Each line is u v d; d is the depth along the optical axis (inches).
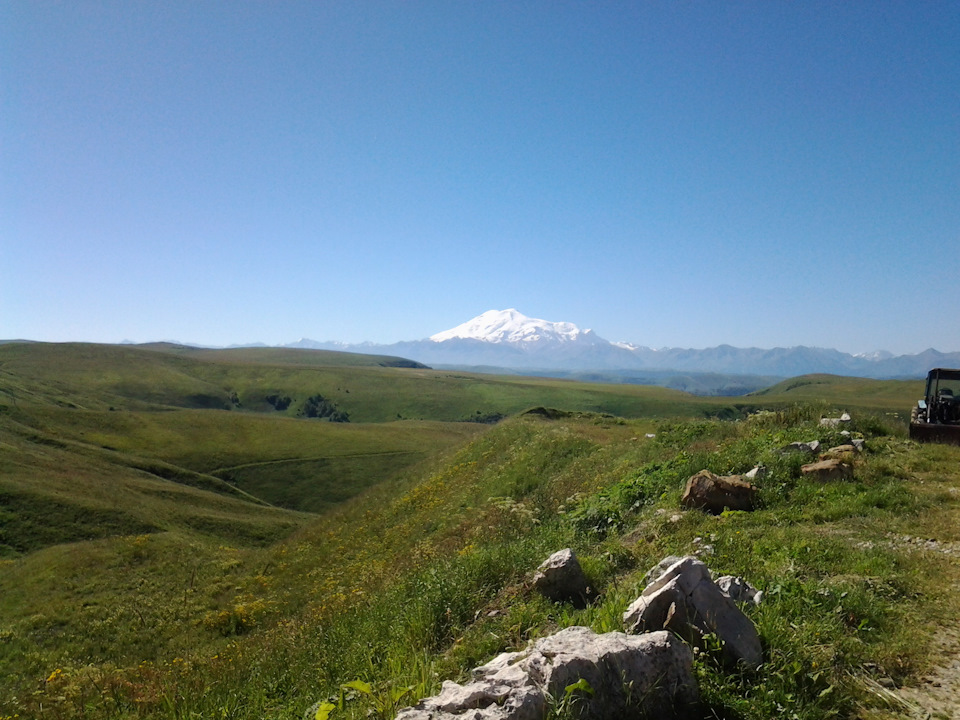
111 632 905.5
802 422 771.4
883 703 191.9
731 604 222.4
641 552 387.9
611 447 986.7
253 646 606.9
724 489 462.0
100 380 6811.0
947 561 312.7
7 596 1132.5
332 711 263.1
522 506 741.9
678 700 185.2
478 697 177.3
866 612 245.8
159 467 2878.9
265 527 2004.2
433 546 745.6
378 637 378.6
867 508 417.7
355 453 3814.0
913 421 720.3
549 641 199.2
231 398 7514.8
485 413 7253.9
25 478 1959.9
